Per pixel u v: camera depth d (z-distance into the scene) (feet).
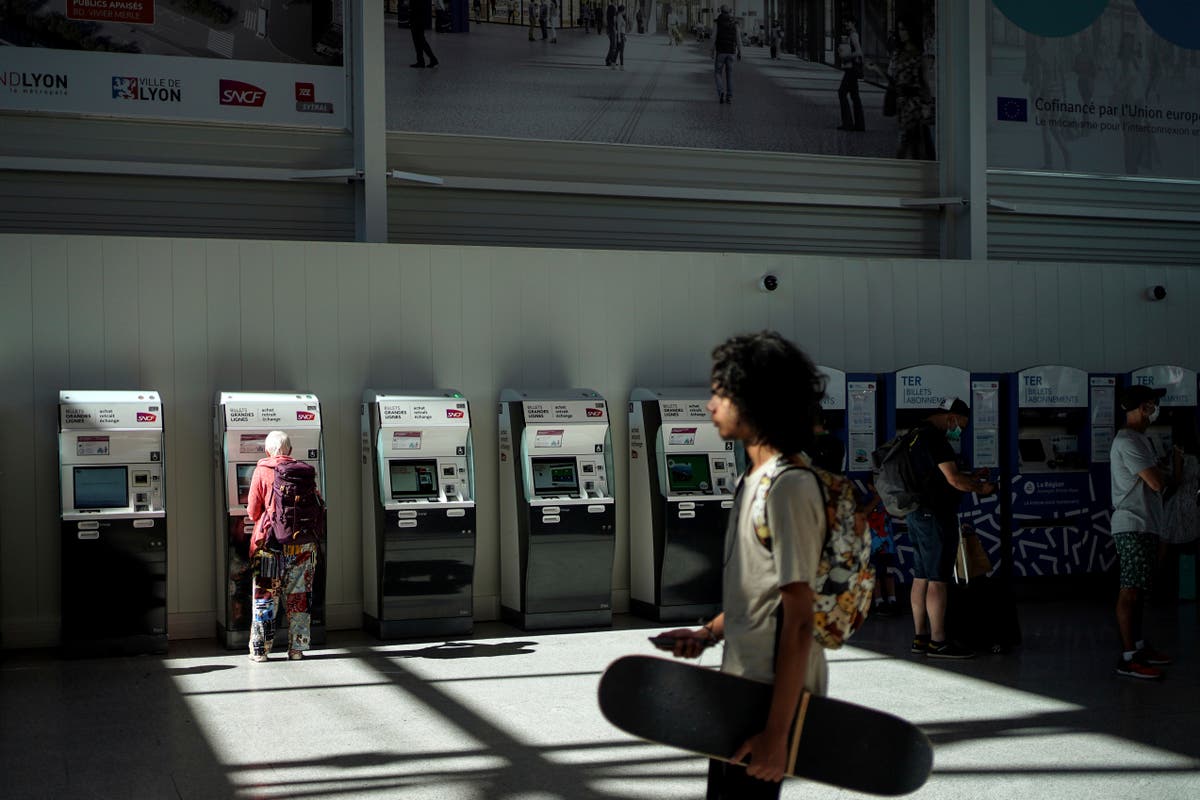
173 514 26.13
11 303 25.03
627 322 29.91
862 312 32.22
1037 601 31.94
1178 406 33.24
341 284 27.50
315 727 18.61
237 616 24.85
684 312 30.45
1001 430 31.73
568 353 29.35
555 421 27.02
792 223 36.88
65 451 23.82
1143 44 40.37
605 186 34.47
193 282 26.37
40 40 29.86
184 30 31.04
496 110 33.68
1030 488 31.71
